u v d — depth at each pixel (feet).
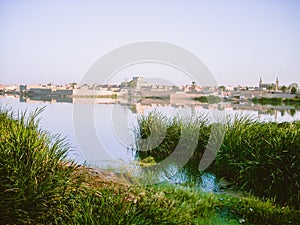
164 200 11.69
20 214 8.98
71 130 23.65
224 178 16.33
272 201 13.03
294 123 20.38
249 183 14.73
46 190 9.59
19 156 10.36
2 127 13.47
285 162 13.80
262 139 15.89
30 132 11.48
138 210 9.87
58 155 11.12
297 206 12.55
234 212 12.17
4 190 9.39
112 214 8.94
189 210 11.27
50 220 9.25
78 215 8.97
